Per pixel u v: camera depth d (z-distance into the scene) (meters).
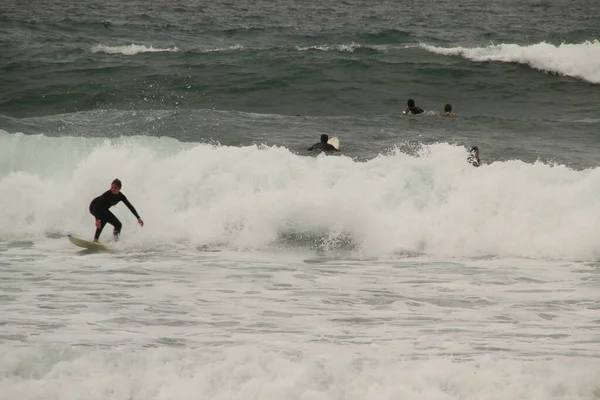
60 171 62.84
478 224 55.12
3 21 162.12
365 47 128.62
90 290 41.56
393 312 38.06
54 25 162.62
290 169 60.03
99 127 81.25
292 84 107.56
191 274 46.09
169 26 175.75
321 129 83.44
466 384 27.06
